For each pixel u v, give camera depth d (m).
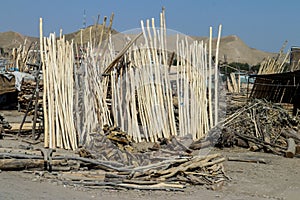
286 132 15.02
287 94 22.58
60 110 11.66
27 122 13.99
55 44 12.23
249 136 13.99
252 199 8.25
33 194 7.43
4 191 7.41
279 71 27.12
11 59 25.11
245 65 41.16
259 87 26.38
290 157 12.74
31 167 9.11
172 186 8.64
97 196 7.81
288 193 8.87
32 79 19.84
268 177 10.17
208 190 8.80
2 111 19.41
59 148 11.44
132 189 8.46
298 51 28.44
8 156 9.05
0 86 19.28
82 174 9.02
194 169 9.67
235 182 9.53
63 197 7.45
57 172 9.11
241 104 19.52
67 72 11.99
